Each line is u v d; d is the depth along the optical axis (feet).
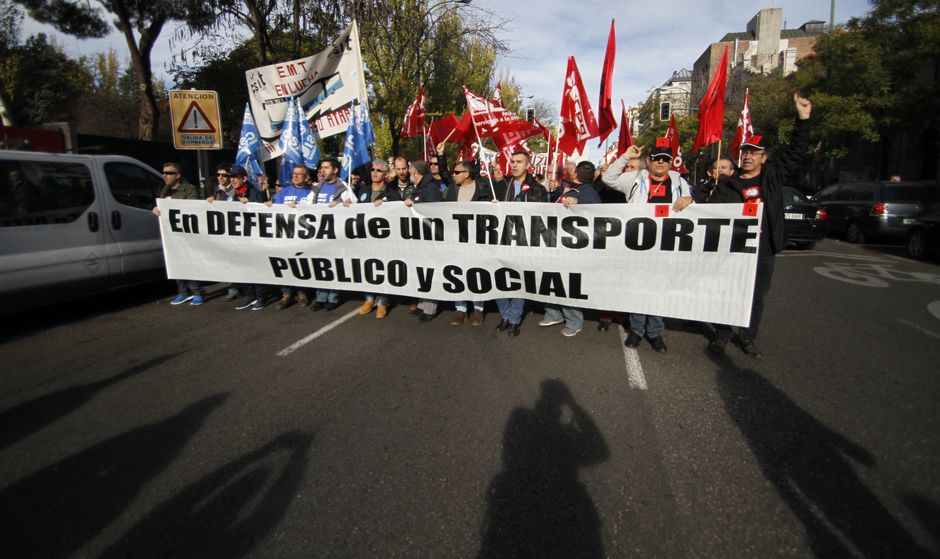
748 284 14.26
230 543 7.56
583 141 18.65
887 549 7.32
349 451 10.02
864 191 44.73
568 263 16.14
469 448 10.07
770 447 10.03
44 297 18.04
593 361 14.80
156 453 9.98
